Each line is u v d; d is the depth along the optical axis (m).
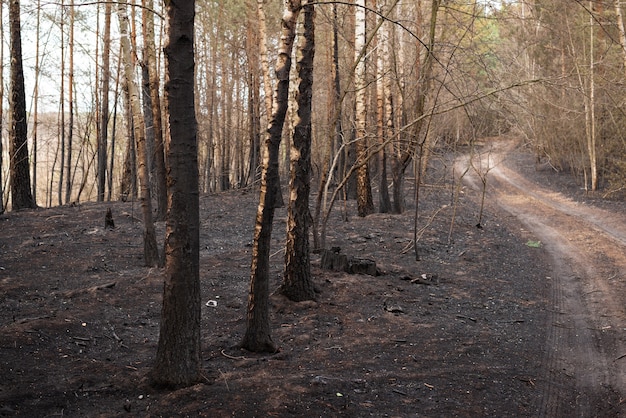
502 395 6.38
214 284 10.28
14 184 18.45
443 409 5.82
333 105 19.84
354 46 15.72
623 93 22.11
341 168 22.61
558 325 9.43
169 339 5.81
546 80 10.19
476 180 32.69
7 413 5.12
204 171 31.19
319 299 9.53
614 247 15.65
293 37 6.87
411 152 13.60
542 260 14.47
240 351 7.18
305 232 9.32
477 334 8.54
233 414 5.20
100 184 23.41
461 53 11.34
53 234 14.14
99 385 5.86
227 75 29.98
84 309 8.52
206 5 23.30
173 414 5.20
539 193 28.25
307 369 6.62
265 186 6.99
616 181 26.05
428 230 16.62
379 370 6.78
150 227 11.45
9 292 9.24
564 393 6.65
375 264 11.44
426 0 16.39
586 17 23.67
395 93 21.94
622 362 7.76
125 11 10.45
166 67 5.51
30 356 6.54
